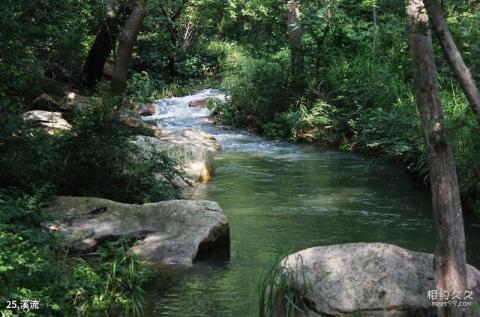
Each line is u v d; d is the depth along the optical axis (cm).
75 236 590
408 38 362
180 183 963
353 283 420
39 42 667
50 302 403
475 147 750
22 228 499
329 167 1131
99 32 1498
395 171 1080
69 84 1552
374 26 446
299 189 942
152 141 1025
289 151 1339
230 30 3080
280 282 442
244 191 928
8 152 609
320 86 1559
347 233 700
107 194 730
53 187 649
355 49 1535
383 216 777
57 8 667
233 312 464
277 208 821
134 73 2273
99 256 579
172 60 2617
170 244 600
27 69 657
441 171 356
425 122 356
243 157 1255
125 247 580
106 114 742
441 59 641
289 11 1630
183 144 1057
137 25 1005
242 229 718
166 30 2470
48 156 643
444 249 361
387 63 1227
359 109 1312
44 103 1193
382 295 411
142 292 493
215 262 590
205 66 2744
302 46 1598
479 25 429
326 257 445
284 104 1633
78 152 707
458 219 359
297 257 456
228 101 1869
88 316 437
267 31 2391
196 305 479
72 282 452
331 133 1442
